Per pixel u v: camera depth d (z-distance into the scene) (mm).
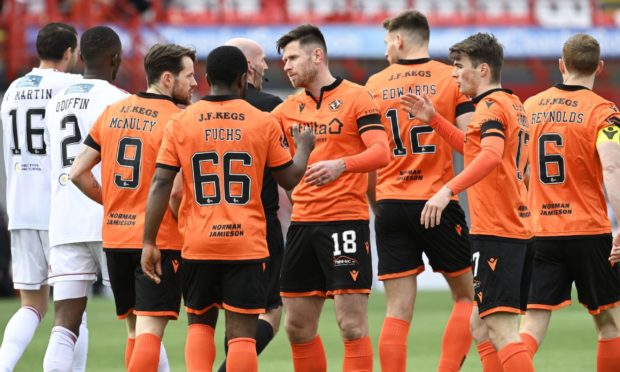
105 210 24250
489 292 22688
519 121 23047
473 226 23016
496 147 22031
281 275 25438
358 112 24219
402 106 24562
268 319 26750
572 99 25453
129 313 25078
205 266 22078
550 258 25562
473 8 86750
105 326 48531
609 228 25516
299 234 24875
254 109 22281
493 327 22781
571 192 25328
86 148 24234
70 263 25578
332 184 24531
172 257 23750
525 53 84375
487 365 24672
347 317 24453
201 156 21984
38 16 73875
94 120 25469
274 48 79500
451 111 26547
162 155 22188
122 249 23953
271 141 22156
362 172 23312
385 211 26438
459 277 26562
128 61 71750
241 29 79062
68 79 27906
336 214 24500
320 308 25531
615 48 84938
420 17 27062
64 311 25453
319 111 24578
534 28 84562
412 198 26203
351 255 24406
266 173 26531
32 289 27750
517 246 22750
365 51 81438
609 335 25562
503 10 89188
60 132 25703
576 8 89812
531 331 25656
